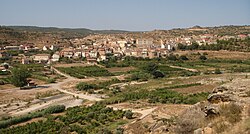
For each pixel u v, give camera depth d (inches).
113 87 5723.4
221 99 1197.1
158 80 6176.2
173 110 3154.5
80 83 5935.0
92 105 3895.2
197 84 5226.4
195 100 3939.5
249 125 957.8
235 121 1039.6
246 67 7234.3
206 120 1168.2
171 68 7632.9
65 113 3518.7
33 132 2659.9
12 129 2783.0
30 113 3644.2
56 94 5265.8
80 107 3863.2
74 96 5012.3
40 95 5167.3
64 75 7362.2
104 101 4168.3
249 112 1040.8
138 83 6008.9
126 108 3710.6
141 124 2512.3
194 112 1267.2
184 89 4837.6
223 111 1114.1
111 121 3073.3
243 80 1282.0
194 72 6963.6
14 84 5743.1
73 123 3011.8
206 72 6791.3
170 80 6038.4
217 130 1032.2
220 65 7824.8
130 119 3122.5
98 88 5748.0
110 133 2524.6
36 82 6427.2
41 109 3966.5
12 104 4490.7
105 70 7785.4
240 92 1170.0
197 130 1093.1
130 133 2284.7
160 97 4173.2
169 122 1871.3
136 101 4163.4
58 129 2770.7
